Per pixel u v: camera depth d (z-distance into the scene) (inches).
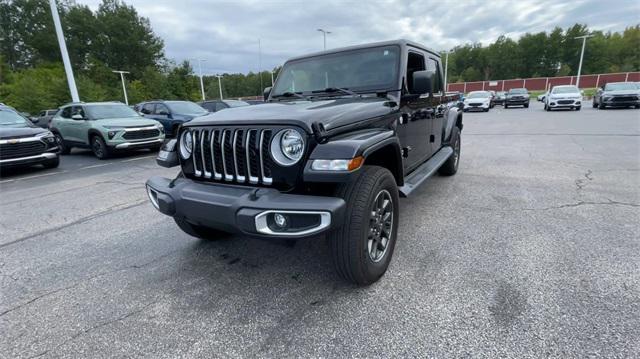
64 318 89.7
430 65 160.4
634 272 97.4
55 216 177.0
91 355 76.0
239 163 91.4
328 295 94.2
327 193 91.0
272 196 81.7
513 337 74.4
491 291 91.6
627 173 210.7
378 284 97.8
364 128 98.2
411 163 139.9
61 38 607.8
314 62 142.6
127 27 2224.4
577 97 767.7
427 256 112.9
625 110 721.6
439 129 186.2
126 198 206.8
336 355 72.5
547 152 294.7
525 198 169.6
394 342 75.2
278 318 85.6
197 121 101.8
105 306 94.4
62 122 414.3
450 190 189.0
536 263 105.0
